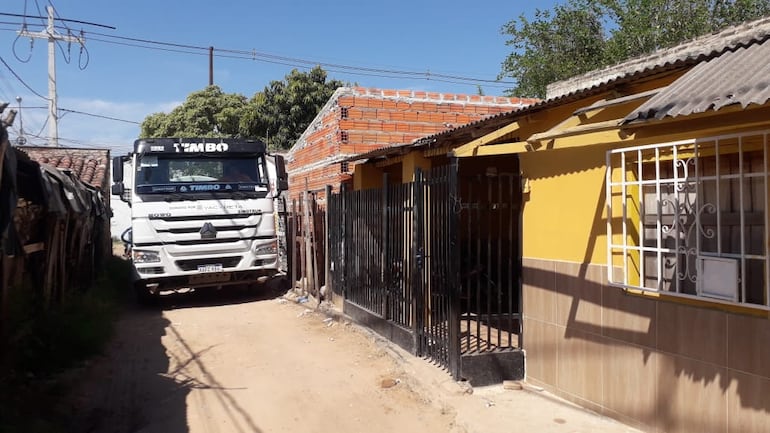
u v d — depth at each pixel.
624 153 4.74
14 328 5.96
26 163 5.91
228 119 27.05
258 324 9.78
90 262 11.52
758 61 3.49
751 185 3.90
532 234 5.93
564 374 5.48
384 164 10.43
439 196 6.45
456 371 5.95
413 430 5.16
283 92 25.22
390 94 12.83
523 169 6.06
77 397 5.88
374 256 8.66
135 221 11.11
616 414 4.87
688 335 4.21
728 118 3.54
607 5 19.42
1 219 4.61
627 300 4.74
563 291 5.47
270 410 5.71
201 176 11.77
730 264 3.86
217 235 11.46
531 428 4.80
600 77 9.52
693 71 3.88
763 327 3.71
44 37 21.06
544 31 21.06
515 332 7.13
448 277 6.16
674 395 4.32
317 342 8.39
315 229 12.38
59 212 6.82
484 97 13.59
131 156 11.72
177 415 5.56
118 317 10.20
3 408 4.72
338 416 5.54
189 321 10.18
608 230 4.85
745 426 3.81
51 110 21.44
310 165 14.95
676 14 17.11
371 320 8.64
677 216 4.29
